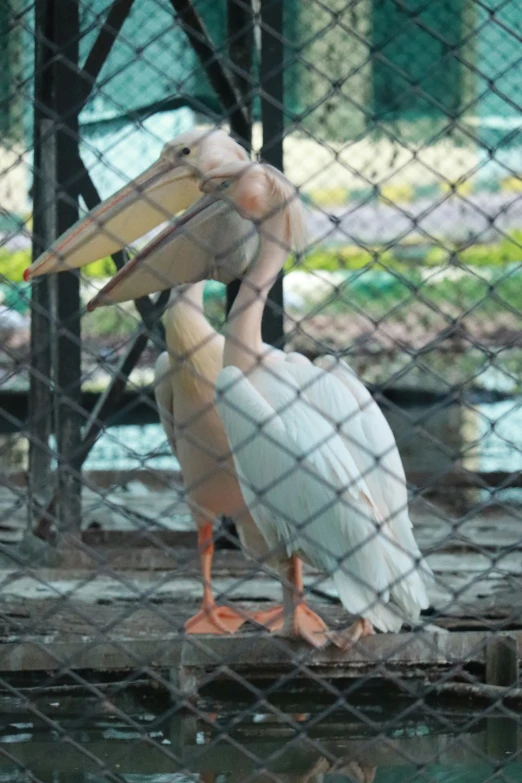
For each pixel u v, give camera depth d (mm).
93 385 14203
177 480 13688
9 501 12367
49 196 9289
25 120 9602
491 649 6934
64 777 5691
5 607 7934
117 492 13320
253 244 6816
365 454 6621
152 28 10117
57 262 7305
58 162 9164
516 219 16766
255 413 6406
